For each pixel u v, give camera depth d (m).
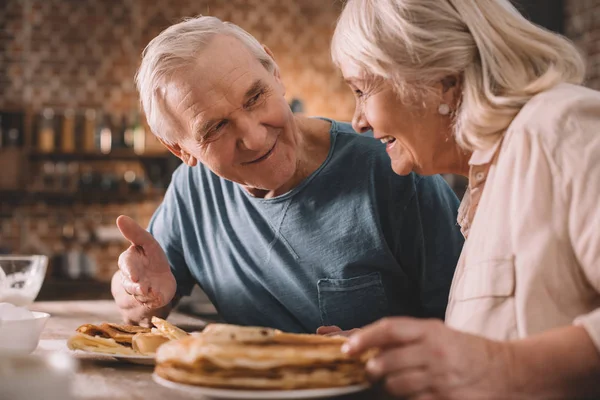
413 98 1.04
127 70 5.26
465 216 1.16
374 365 0.74
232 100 1.34
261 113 1.37
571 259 0.85
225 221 1.69
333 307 1.60
